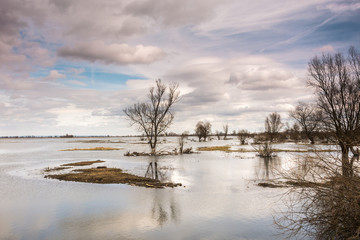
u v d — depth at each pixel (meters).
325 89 26.89
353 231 7.40
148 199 13.78
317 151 8.37
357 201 7.31
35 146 84.75
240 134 78.38
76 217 11.05
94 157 39.75
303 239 8.58
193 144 81.00
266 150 36.72
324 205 8.02
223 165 27.86
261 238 8.78
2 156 42.81
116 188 16.47
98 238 8.96
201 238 8.89
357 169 7.60
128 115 45.00
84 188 16.53
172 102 44.69
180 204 12.83
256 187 16.53
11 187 16.95
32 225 10.18
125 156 40.84
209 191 15.50
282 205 12.35
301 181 8.66
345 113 24.86
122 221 10.55
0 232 9.54
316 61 27.97
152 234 9.27
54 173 22.92
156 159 35.34
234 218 10.77
